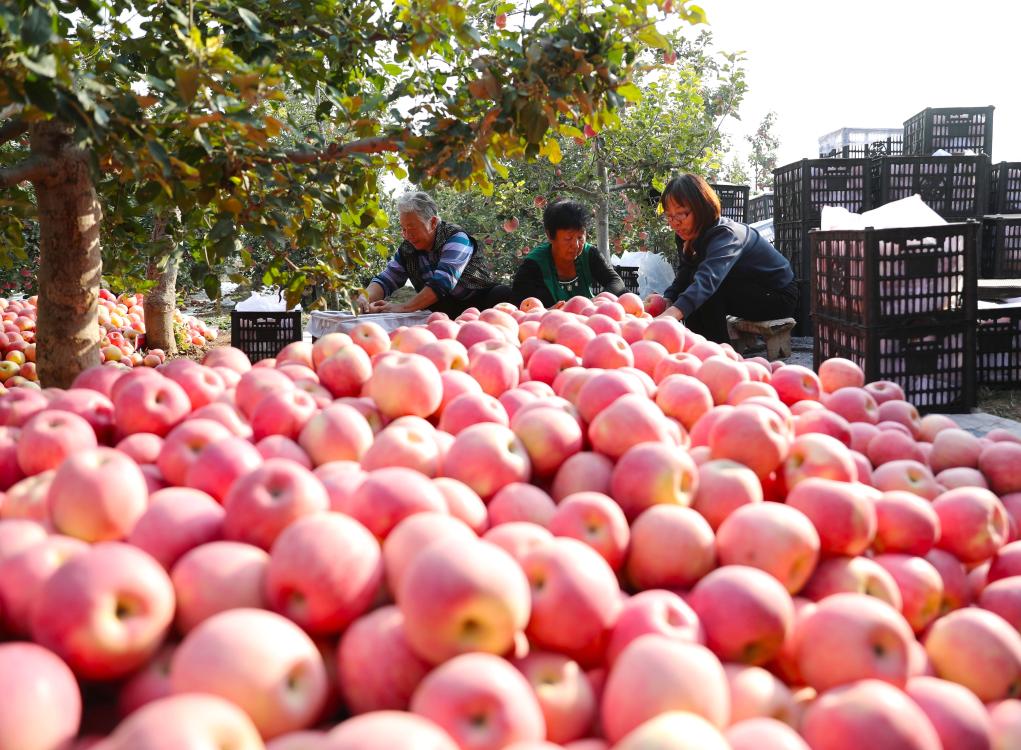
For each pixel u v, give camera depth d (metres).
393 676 1.12
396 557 1.26
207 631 1.04
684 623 1.21
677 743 0.90
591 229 12.42
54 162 2.55
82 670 1.05
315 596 1.16
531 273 5.63
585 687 1.16
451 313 5.82
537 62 2.53
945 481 1.93
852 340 5.78
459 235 5.66
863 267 5.50
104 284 4.72
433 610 1.08
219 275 3.06
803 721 1.14
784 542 1.40
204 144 2.34
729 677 1.18
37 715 0.93
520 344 3.01
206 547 1.25
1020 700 1.26
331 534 1.19
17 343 5.29
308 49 3.10
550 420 1.78
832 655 1.20
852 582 1.43
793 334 10.41
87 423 1.77
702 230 5.46
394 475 1.42
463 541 1.14
